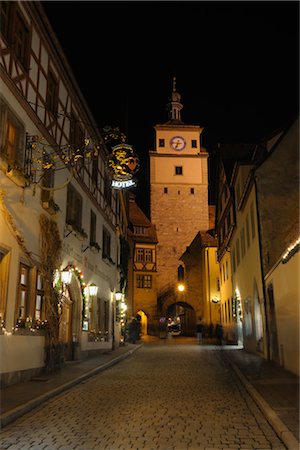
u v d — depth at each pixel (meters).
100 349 21.39
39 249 13.03
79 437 6.38
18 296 11.49
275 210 17.86
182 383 12.00
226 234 29.94
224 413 8.02
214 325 42.09
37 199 12.95
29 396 9.08
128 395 10.02
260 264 17.72
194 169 55.31
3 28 11.07
